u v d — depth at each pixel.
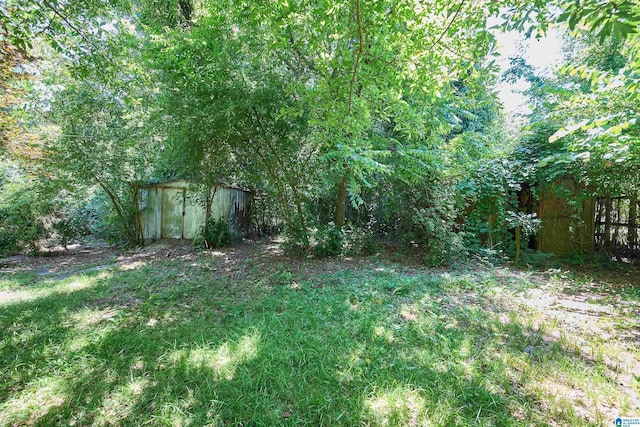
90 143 7.77
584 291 4.45
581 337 2.93
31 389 2.15
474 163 6.54
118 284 5.06
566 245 6.70
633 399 2.01
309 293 4.39
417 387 2.14
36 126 6.53
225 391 2.11
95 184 8.55
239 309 3.74
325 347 2.71
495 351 2.66
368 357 2.55
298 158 6.88
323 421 1.86
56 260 7.86
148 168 9.13
